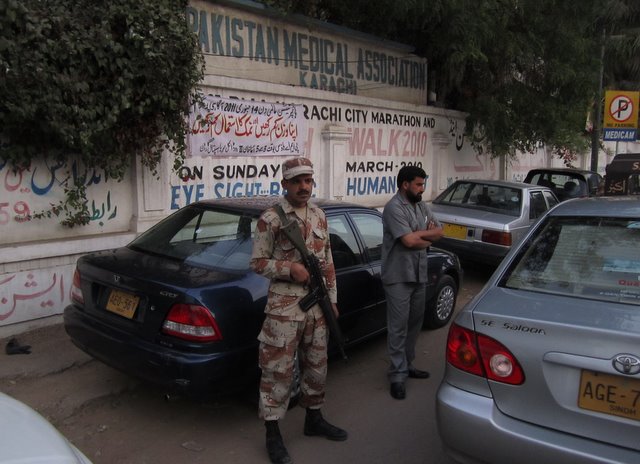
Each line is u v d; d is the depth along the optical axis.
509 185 7.85
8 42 4.25
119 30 5.09
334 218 4.39
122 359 3.42
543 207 7.84
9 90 4.37
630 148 23.31
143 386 4.18
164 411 3.83
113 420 3.69
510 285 2.83
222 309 3.24
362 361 4.82
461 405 2.47
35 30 4.39
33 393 3.94
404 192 3.97
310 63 8.38
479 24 9.66
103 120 5.01
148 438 3.47
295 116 7.86
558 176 11.52
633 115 11.83
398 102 9.87
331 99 8.38
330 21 9.49
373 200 9.66
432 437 3.53
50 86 4.56
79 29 4.73
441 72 11.40
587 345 2.21
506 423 2.37
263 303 3.46
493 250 7.01
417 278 4.01
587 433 2.22
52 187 5.20
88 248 5.39
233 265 3.61
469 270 8.69
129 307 3.45
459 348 2.57
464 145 12.11
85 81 4.84
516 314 2.48
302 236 3.07
